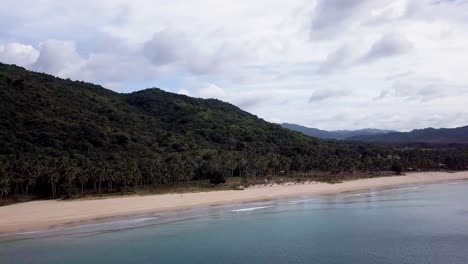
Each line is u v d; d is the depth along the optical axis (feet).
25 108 563.07
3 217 294.05
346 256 192.44
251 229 254.27
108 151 540.11
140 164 485.97
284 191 453.99
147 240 228.02
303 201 382.63
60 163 435.12
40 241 227.20
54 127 538.88
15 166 399.24
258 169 602.03
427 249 200.95
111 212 315.99
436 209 321.52
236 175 608.19
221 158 597.11
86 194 418.92
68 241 226.79
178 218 294.05
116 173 441.27
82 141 531.09
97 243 222.07
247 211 323.98
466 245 207.00
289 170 653.30
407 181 588.91
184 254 199.62
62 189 411.34
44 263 187.11
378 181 576.20
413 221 271.49
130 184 468.34
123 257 195.42
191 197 396.57
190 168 533.96
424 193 439.63
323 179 570.46
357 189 493.77
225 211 324.60
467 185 532.73
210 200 381.60
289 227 259.19
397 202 367.25
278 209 333.42
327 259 188.44
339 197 413.18
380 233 237.25
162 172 496.23
